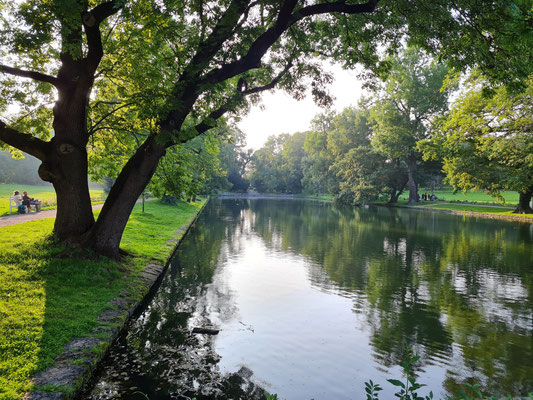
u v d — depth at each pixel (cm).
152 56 1031
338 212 3981
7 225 1319
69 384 440
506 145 2759
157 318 761
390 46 1074
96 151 1359
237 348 636
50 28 850
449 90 4312
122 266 978
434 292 1016
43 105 1184
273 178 10325
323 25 1153
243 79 1138
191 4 887
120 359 564
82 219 1000
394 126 4503
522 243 1847
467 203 4831
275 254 1527
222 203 5731
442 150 3478
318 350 642
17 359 471
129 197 991
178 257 1412
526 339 707
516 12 621
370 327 758
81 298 727
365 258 1465
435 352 648
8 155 6631
